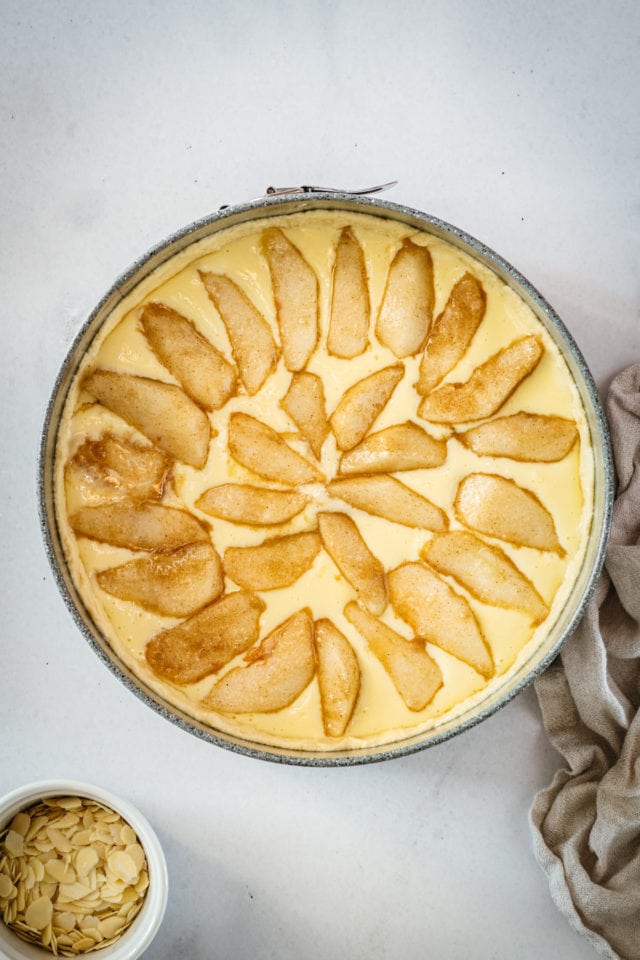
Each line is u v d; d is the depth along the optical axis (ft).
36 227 2.41
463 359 2.21
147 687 2.15
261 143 2.42
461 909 2.47
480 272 2.19
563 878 2.39
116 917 2.35
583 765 2.43
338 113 2.42
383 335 2.21
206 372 2.19
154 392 2.17
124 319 2.17
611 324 2.47
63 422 2.14
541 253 2.46
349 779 2.48
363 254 2.20
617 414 2.44
